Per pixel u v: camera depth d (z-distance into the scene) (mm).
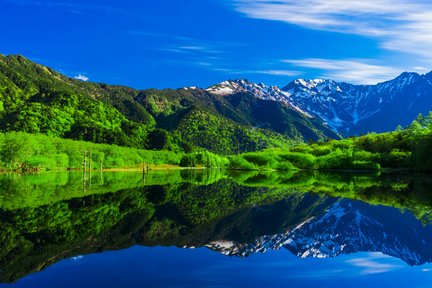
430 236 21578
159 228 21750
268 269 13898
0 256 14797
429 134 86312
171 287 11469
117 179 67938
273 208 32344
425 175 80250
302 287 11914
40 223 22141
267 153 129000
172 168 135250
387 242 19922
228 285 11828
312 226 24422
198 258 15117
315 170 115875
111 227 21375
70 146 100375
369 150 127438
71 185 51500
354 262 15453
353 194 43438
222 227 23156
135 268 13398
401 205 33875
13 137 82375
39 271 12859
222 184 59156
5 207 28891
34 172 83812
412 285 12461
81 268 13258
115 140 171250
